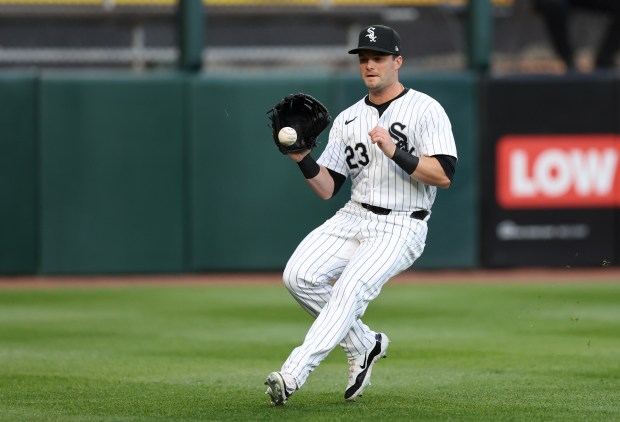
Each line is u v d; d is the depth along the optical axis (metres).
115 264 46.19
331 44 55.19
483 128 47.81
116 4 52.31
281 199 46.78
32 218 45.66
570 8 51.19
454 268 47.88
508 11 53.72
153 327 33.16
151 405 20.23
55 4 51.69
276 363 26.25
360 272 19.25
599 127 48.47
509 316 35.44
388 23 54.56
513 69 53.75
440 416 19.00
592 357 27.05
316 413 19.20
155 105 46.16
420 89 47.25
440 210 47.62
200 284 44.94
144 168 46.25
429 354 27.69
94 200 45.94
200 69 46.72
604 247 48.69
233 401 20.64
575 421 18.70
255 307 37.94
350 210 20.30
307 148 19.47
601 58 51.72
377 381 23.44
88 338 30.81
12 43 52.72
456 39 53.94
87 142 45.81
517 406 20.17
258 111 46.59
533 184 48.25
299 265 19.88
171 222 46.44
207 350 28.56
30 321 34.50
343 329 19.03
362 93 46.50
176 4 46.88
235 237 46.69
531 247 48.31
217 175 46.53
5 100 45.25
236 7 53.28
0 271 45.53
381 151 19.73
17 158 45.41
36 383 23.06
